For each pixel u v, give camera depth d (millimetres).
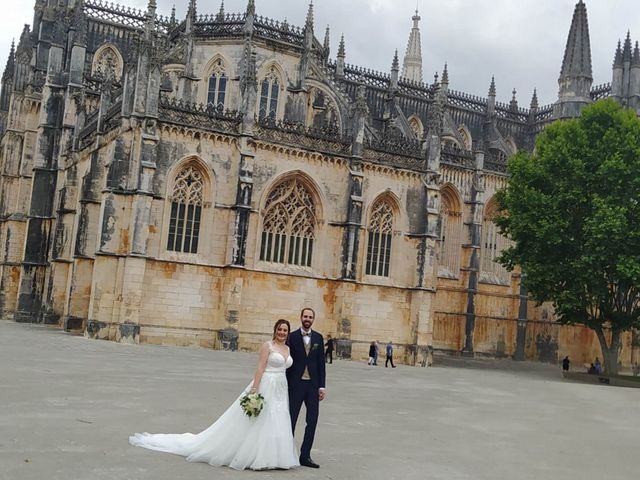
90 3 96188
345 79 101625
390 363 65062
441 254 90562
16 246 93250
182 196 61344
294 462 17453
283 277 64812
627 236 59750
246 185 62031
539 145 67312
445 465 19156
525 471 19281
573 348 96188
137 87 58719
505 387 48031
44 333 62906
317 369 18422
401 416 28781
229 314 60969
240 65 78500
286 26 81812
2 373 31703
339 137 67938
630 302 65188
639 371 91750
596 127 64375
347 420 26375
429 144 71312
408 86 106312
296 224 66312
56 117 87625
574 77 108125
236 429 16953
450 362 77750
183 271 60625
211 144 62062
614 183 61031
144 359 45375
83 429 19922
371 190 69125
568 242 62344
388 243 70438
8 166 96438
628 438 27312
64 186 77250
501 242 95062
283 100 80875
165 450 17828
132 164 59062
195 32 79750
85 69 91062
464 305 89812
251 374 41000
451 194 90688
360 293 68125
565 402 40250
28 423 20219
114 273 58781
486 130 110625
